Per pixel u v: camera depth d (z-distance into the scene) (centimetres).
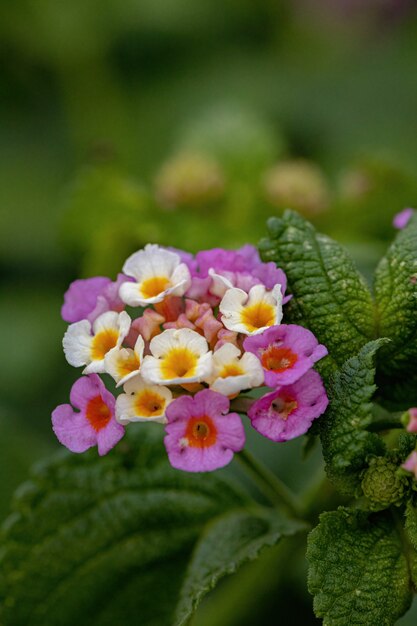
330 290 23
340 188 32
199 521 25
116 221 31
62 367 34
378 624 21
